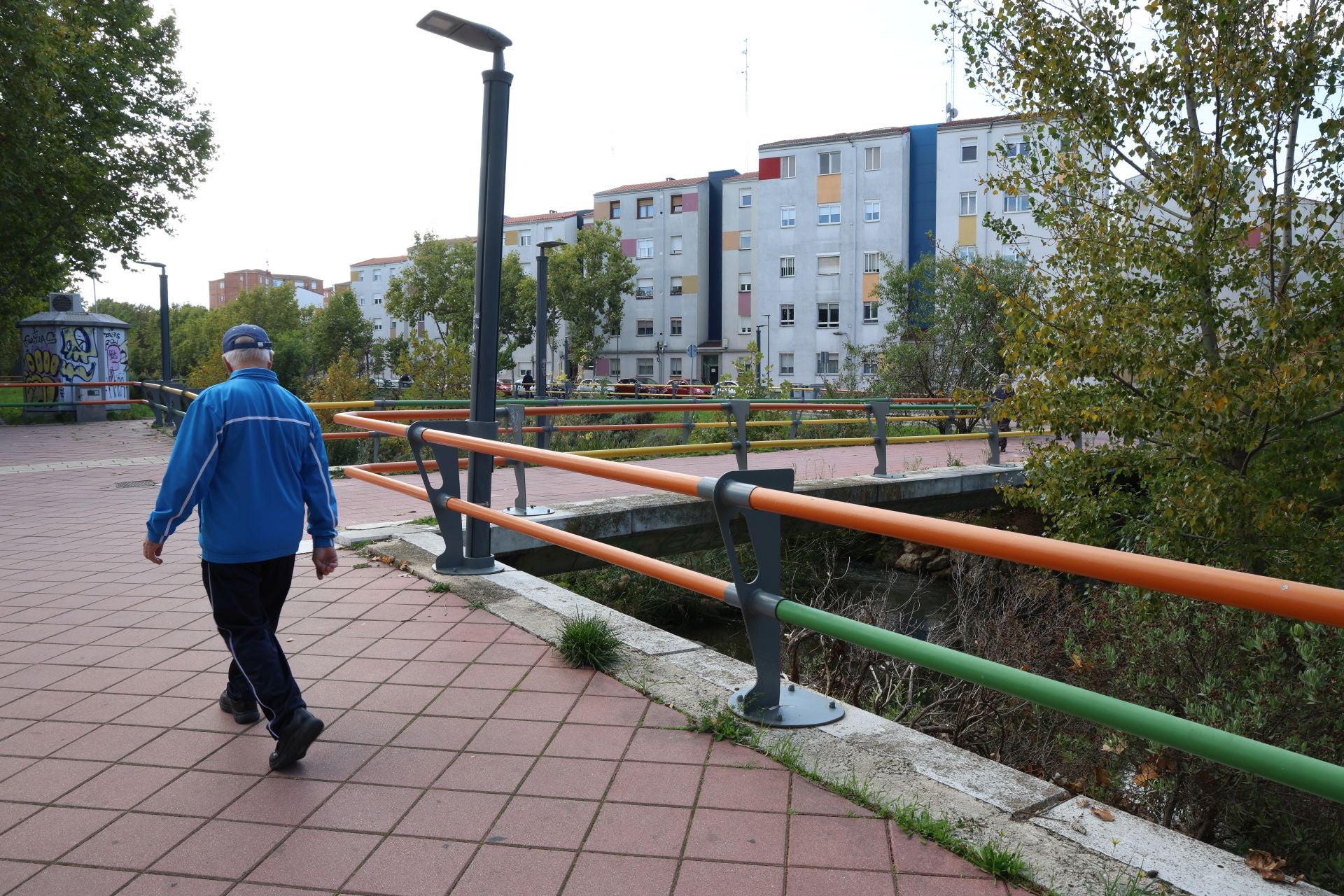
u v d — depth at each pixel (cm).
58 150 2047
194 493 288
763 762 294
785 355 5131
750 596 316
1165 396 729
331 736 320
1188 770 494
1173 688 555
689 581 338
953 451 1553
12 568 601
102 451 1427
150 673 391
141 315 8788
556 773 289
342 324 6894
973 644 711
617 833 252
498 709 343
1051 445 806
